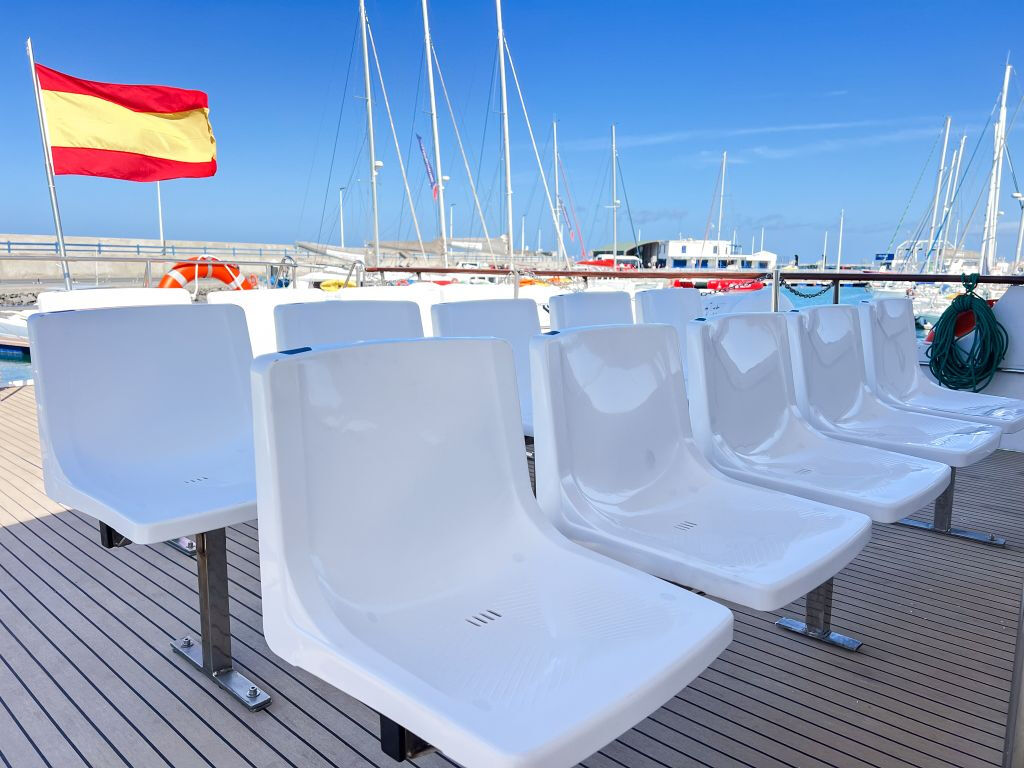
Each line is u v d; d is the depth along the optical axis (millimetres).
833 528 1455
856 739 1634
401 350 1194
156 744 1624
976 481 3541
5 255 4355
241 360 2123
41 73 6117
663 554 1302
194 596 2354
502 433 1336
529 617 1104
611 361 1599
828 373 2504
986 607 2277
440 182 14727
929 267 17812
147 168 6590
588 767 1540
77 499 1631
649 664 944
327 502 1078
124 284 14016
